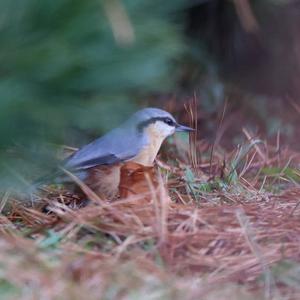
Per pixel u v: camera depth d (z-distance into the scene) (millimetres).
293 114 19656
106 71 7582
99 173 12133
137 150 12531
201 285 9023
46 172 10945
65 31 7324
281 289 9133
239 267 9625
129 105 8234
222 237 10312
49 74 7438
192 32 19531
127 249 10000
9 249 9695
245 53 20141
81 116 7762
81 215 10672
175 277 9227
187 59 19312
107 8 7164
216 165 14258
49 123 7734
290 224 10859
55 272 9047
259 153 15031
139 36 7641
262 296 8891
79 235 10438
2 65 7355
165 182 12648
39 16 7270
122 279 8984
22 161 8656
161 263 9594
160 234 10164
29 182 10773
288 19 19922
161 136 13047
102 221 10531
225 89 19812
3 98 7391
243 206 11547
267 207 11648
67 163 11805
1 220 11250
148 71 7734
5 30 7285
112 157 12203
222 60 20016
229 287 9008
